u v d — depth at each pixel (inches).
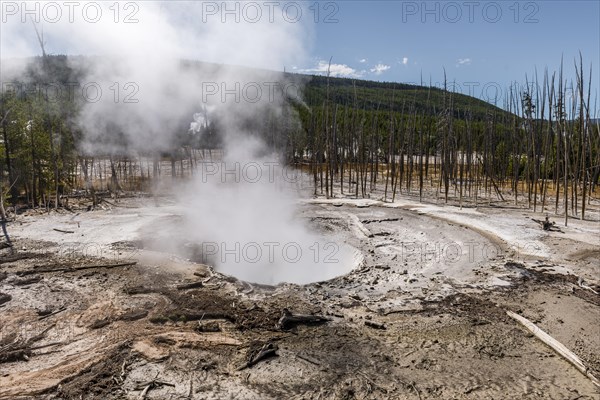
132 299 402.0
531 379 288.0
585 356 317.4
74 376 280.4
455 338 340.8
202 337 331.6
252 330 346.3
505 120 1311.5
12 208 835.4
